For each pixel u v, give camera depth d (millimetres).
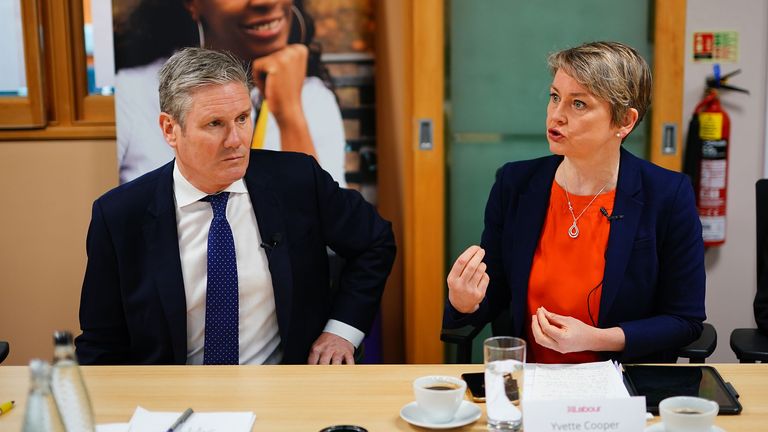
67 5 3123
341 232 2127
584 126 1773
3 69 3145
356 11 2965
